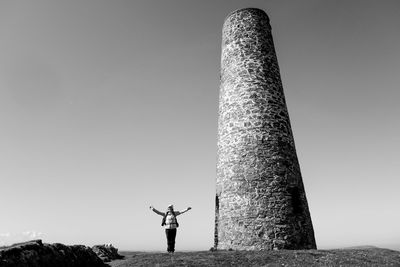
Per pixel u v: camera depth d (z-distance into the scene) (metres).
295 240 13.74
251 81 16.02
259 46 16.77
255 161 14.66
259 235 13.57
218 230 14.81
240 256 10.54
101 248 12.80
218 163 15.84
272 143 15.02
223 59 17.44
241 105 15.70
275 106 15.84
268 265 9.72
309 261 10.16
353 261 10.34
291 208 14.19
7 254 6.65
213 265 9.66
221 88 17.12
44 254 7.86
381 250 12.52
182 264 9.70
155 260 10.30
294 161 15.47
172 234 12.02
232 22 17.52
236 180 14.64
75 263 9.22
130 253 15.62
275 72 16.75
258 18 17.33
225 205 14.66
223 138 15.81
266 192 14.18
